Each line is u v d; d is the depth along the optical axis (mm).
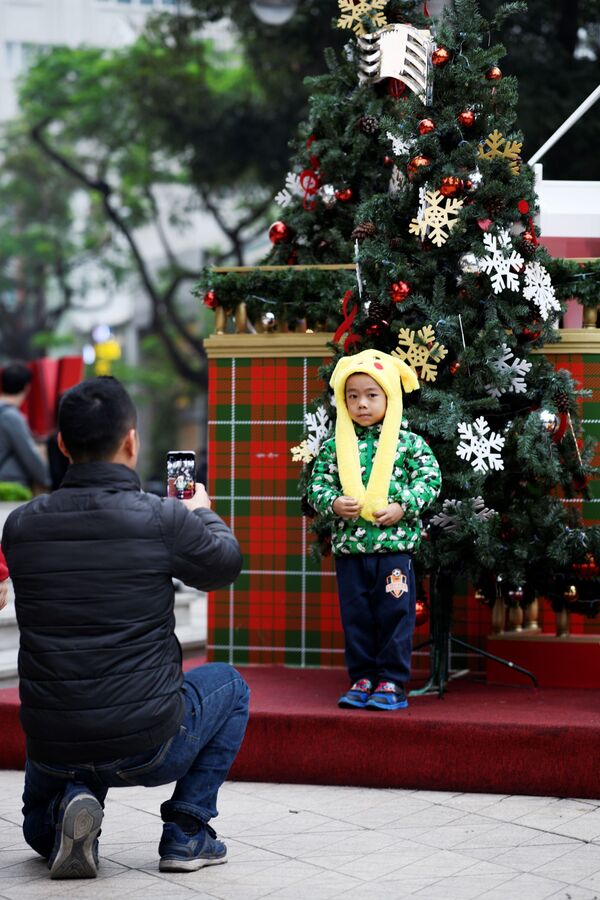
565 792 5141
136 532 3963
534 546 5926
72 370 13422
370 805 5078
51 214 37188
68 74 31859
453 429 5645
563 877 4145
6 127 36188
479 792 5234
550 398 5902
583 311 6539
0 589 4645
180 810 4258
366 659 5703
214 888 4055
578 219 7012
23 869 4305
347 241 6930
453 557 5734
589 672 6211
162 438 44219
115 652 3910
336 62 7000
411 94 6426
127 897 3963
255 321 6922
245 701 4355
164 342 33250
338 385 5617
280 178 23359
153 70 24719
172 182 31844
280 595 6797
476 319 5910
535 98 16328
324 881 4121
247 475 6824
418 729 5293
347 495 5539
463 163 5805
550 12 16969
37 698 3943
